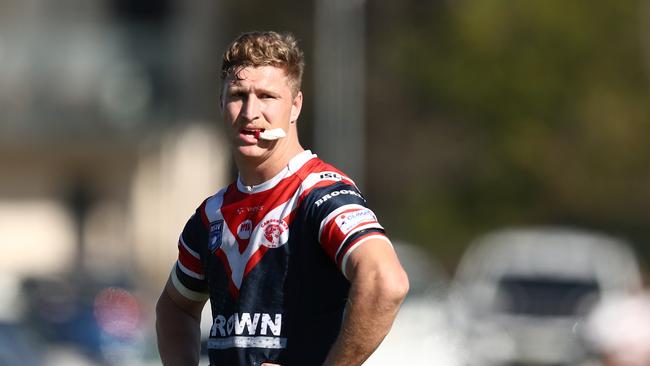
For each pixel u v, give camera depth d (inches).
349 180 691.4
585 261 3186.5
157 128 4569.4
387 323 636.7
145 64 4589.1
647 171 5526.6
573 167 5442.9
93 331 2630.4
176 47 4618.6
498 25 5329.7
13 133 4488.2
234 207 699.4
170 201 4579.2
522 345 2987.2
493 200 5398.6
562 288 3105.3
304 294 674.2
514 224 5388.8
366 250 646.5
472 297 3070.9
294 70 693.3
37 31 4534.9
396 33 5354.3
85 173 4571.9
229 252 694.5
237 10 4763.8
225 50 703.1
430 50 5349.4
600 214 5536.4
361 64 4232.3
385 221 5329.7
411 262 2581.2
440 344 2138.3
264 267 681.6
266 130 682.2
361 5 4222.4
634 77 5516.7
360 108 4237.2
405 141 5378.9
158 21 4626.0
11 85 4505.4
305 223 674.8
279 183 689.6
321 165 695.7
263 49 685.9
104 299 2795.3
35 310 2662.4
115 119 4547.2
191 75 4628.4
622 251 3309.5
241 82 684.7
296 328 673.6
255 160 688.4
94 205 4566.9
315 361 669.3
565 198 5482.3
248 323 680.4
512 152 5354.3
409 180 5398.6
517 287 3097.9
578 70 5403.5
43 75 4522.6
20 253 4512.8
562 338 2997.0
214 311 703.7
